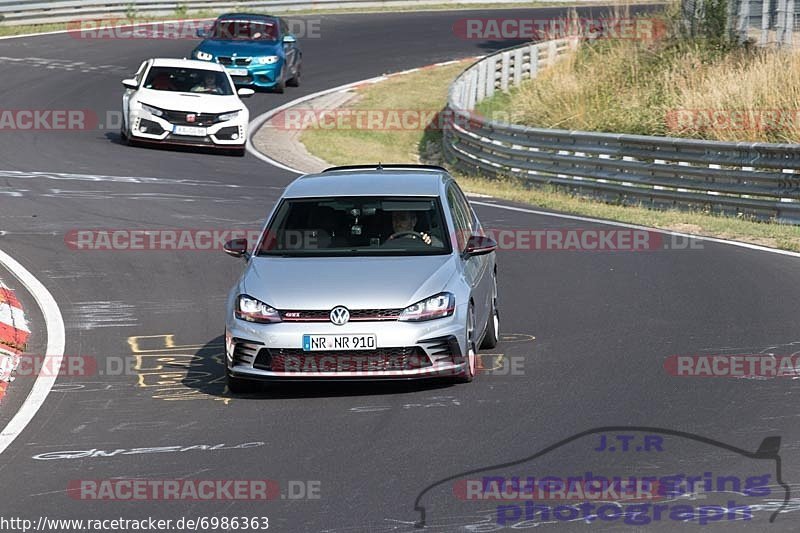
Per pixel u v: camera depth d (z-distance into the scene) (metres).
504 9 175.62
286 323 29.95
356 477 24.09
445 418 28.27
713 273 47.47
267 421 28.61
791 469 23.89
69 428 28.47
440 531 20.97
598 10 171.50
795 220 63.31
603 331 37.56
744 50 99.44
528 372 32.59
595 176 74.62
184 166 77.25
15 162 73.94
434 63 135.88
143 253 51.03
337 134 103.25
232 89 87.88
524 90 113.69
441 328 30.12
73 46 125.75
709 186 67.69
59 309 41.59
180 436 27.56
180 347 36.78
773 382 30.89
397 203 33.84
